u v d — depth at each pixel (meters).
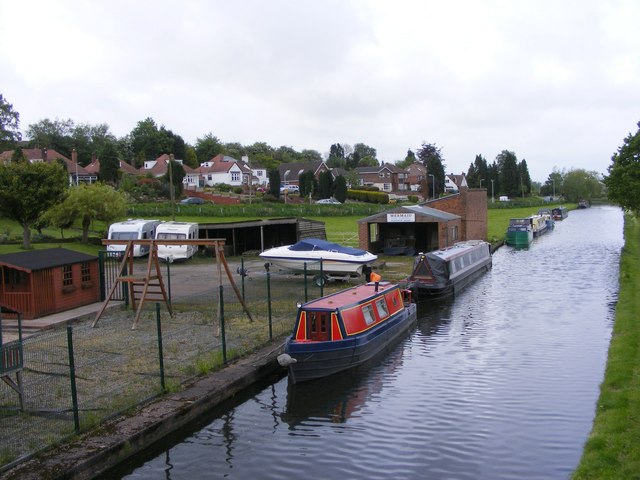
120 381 15.06
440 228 43.12
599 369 17.94
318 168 119.44
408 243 48.31
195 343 18.75
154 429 12.60
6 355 12.34
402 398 16.08
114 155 87.56
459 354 20.11
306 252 32.16
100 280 25.31
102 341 18.94
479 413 14.83
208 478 11.77
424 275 30.59
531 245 58.84
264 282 30.81
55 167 40.75
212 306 24.25
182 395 14.30
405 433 13.80
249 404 15.75
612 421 12.63
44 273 22.06
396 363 19.27
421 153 167.38
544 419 14.30
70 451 11.27
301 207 73.00
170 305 22.72
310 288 29.25
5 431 12.03
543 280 35.88
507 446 12.93
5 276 21.67
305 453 12.86
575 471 11.05
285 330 20.56
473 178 135.00
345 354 17.95
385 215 43.81
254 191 94.50
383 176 133.75
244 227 46.41
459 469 11.99
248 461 12.51
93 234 49.09
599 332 22.48
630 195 41.06
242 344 18.73
